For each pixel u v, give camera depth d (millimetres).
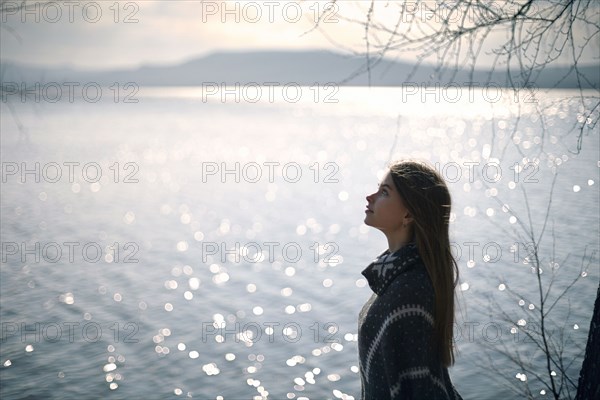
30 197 37125
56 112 151375
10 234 25766
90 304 15734
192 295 16531
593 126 2496
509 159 33031
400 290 2014
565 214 19781
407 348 1986
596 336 2473
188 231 26344
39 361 11969
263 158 59125
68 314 14945
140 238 24891
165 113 150875
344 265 19391
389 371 2002
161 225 27844
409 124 106438
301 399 10367
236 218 29359
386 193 2135
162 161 57844
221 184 42938
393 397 1997
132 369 11602
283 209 31625
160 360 12023
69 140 75938
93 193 38938
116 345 12828
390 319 2004
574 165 30375
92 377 11328
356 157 57625
